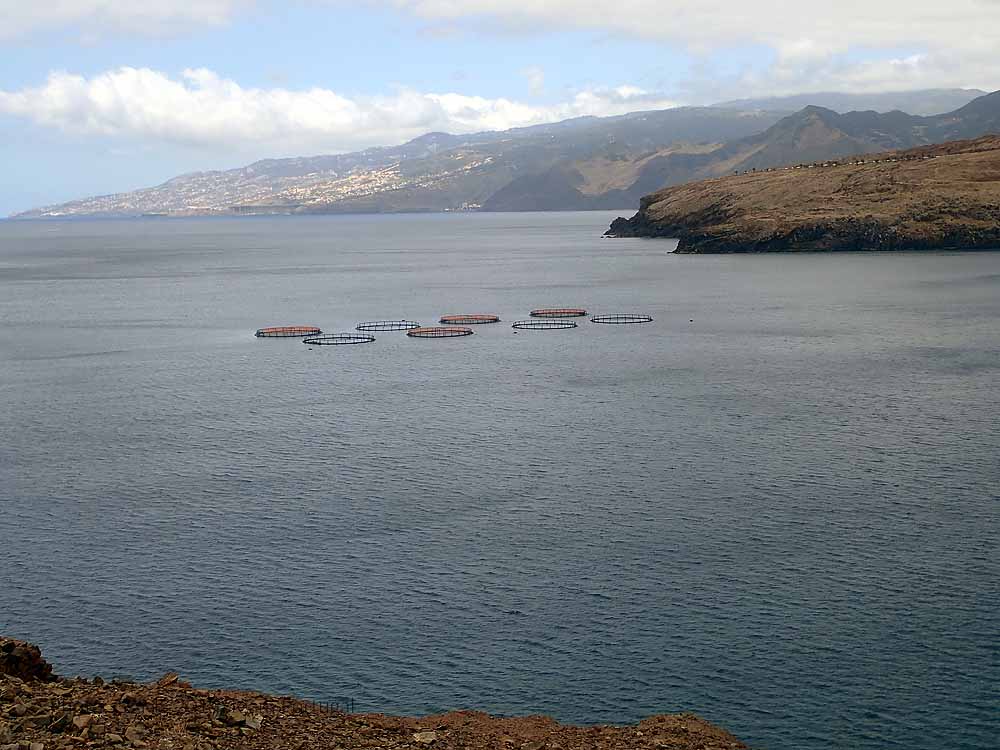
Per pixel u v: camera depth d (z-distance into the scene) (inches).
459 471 2960.1
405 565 2236.7
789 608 1975.9
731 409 3710.6
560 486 2792.8
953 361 4574.3
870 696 1649.9
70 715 983.0
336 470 2992.1
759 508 2568.9
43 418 3779.5
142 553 2338.8
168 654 1851.6
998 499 2583.7
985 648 1793.8
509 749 1083.3
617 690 1690.5
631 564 2215.8
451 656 1819.6
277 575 2196.1
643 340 5511.8
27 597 2107.5
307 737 1045.8
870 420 3474.4
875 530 2388.0
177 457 3176.7
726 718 1601.9
